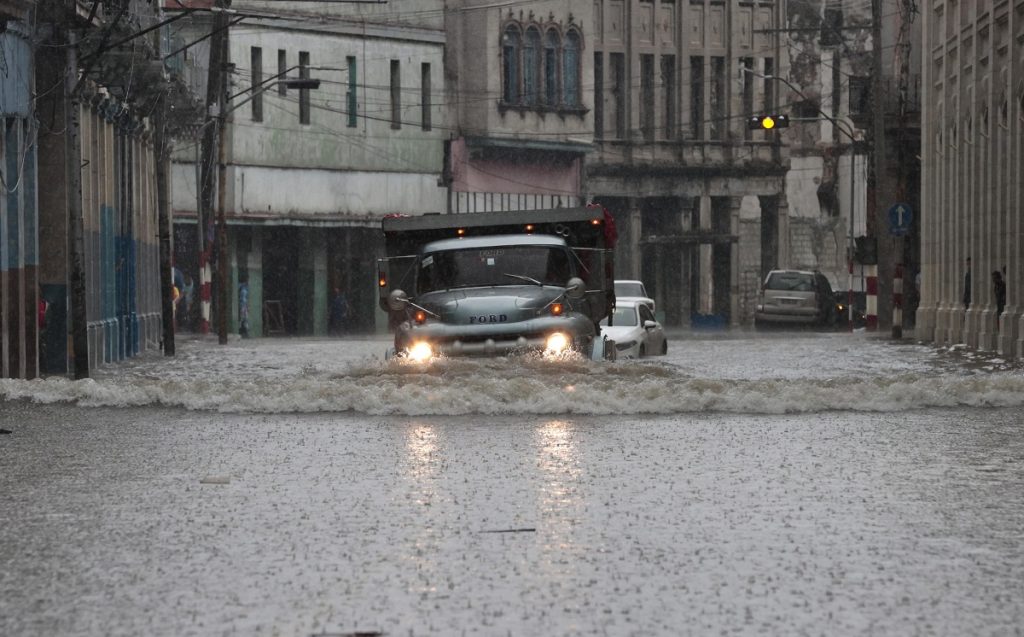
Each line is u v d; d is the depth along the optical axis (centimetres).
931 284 10569
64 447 3238
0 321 6069
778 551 1973
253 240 14238
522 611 1642
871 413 3953
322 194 14688
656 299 18362
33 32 6531
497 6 16000
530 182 16688
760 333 13550
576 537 2077
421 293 4906
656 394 4109
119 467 2883
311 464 2898
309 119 14600
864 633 1546
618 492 2497
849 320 14138
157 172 8762
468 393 4009
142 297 9812
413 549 1994
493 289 4825
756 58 18975
